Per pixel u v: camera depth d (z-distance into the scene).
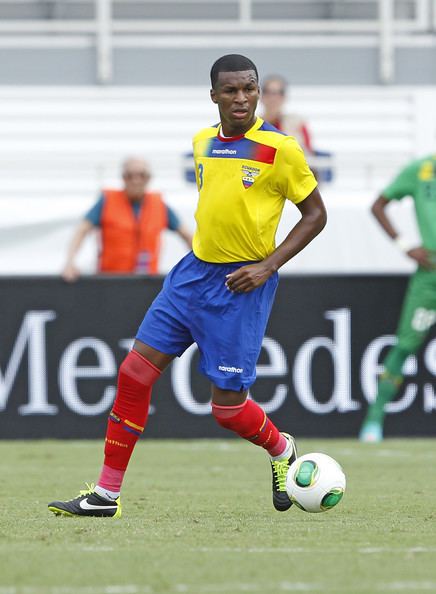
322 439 40.47
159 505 23.89
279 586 15.09
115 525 20.59
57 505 21.75
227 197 20.72
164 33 61.00
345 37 60.50
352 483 28.31
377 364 40.66
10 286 39.94
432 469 31.55
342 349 40.56
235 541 18.69
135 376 21.36
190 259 21.28
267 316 21.47
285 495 22.22
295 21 61.72
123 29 60.31
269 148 20.62
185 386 40.53
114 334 40.22
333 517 21.88
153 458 34.84
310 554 17.36
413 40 60.72
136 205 41.38
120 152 57.72
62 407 40.12
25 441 39.84
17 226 50.56
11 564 16.56
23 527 20.34
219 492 26.55
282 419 40.44
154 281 40.34
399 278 40.66
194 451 36.97
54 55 59.47
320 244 48.19
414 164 38.84
